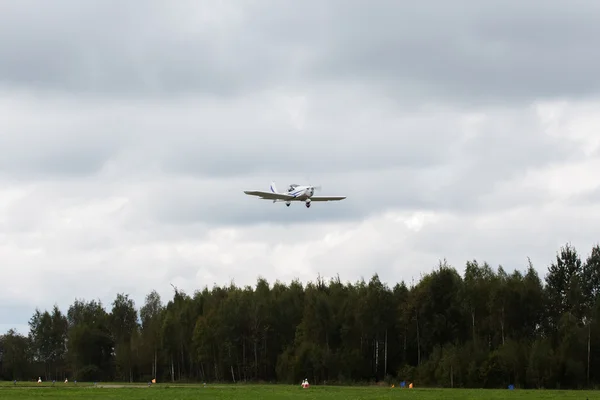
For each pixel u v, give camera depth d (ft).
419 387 385.29
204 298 531.91
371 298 446.60
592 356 372.99
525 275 424.46
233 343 486.38
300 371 437.99
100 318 595.88
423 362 418.51
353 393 276.41
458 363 386.52
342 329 451.12
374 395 258.78
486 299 414.00
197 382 499.92
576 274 447.42
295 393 276.41
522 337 402.72
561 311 420.36
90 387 358.43
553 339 394.32
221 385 412.16
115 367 557.33
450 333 424.87
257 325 486.38
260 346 491.31
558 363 368.07
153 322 554.05
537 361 369.30
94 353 568.41
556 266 465.47
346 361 436.35
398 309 446.60
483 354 388.98
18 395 263.49
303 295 503.20
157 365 538.47
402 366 438.40
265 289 510.99
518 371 374.63
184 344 524.93
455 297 424.05
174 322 526.16
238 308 489.67
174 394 268.21
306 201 329.52
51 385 409.08
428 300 428.97
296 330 476.54
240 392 285.43
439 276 430.61
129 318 602.85
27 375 605.73
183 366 531.50
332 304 466.29
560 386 366.02
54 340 621.72
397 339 451.94
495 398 235.20
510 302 407.44
